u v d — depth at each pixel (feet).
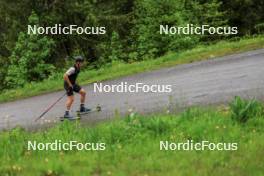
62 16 159.53
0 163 48.32
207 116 56.70
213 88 75.61
